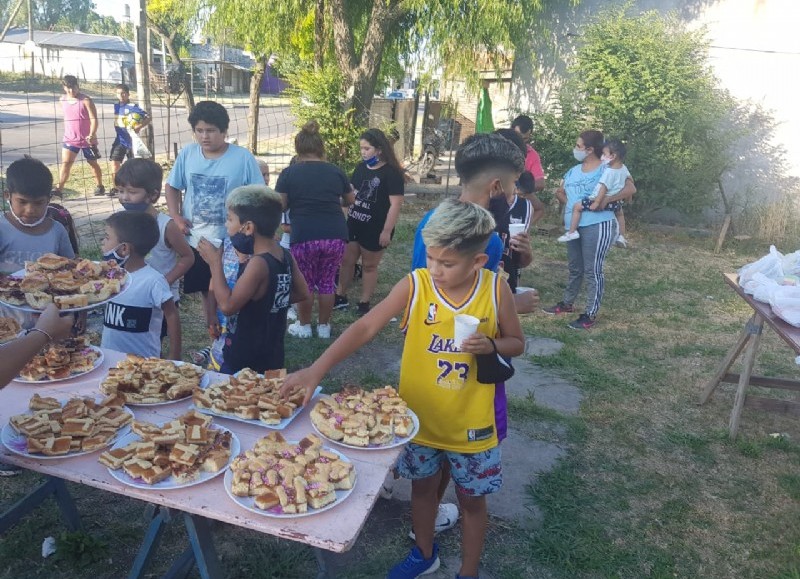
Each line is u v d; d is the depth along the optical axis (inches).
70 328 84.7
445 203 88.1
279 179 209.0
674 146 408.8
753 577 122.5
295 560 117.3
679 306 287.7
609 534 132.5
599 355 228.5
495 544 127.2
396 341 227.3
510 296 95.2
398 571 110.5
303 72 473.4
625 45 416.2
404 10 474.3
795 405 177.2
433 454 101.9
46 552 114.7
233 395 95.7
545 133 441.1
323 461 81.5
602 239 243.4
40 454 80.4
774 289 156.0
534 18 484.4
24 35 1850.4
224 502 75.0
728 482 153.9
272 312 124.9
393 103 632.4
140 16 410.0
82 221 343.9
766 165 439.2
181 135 789.9
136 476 76.7
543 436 169.6
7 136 673.0
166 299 134.6
